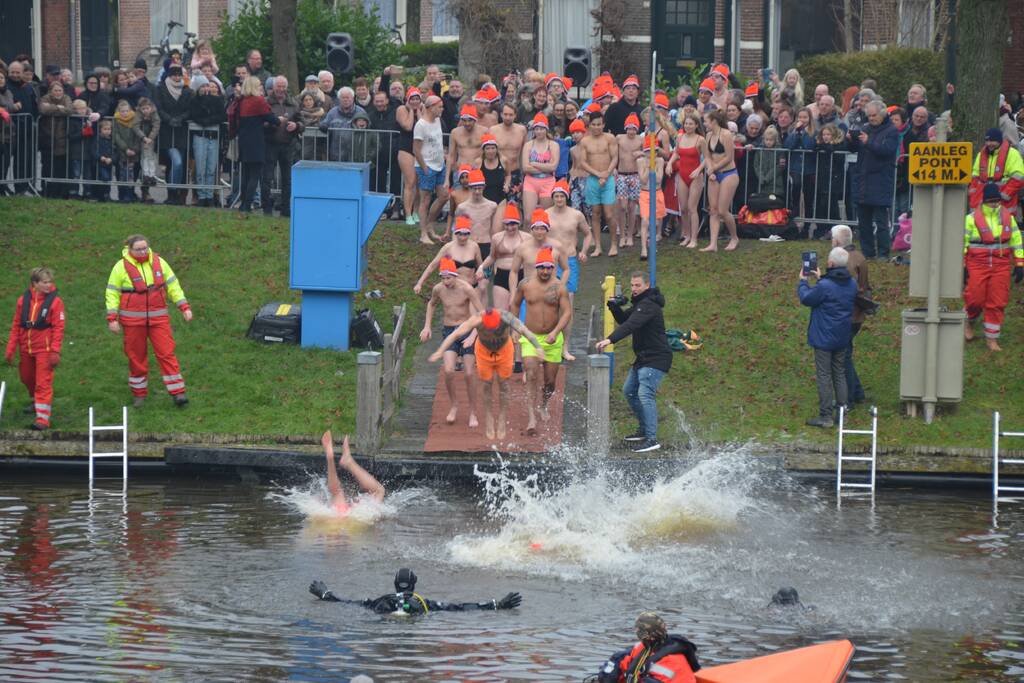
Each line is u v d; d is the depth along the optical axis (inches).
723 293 1358.3
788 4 2397.9
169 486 1063.6
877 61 2066.9
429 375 1256.2
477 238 1288.1
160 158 1558.8
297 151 1549.0
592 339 1195.3
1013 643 731.4
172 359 1160.2
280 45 1827.0
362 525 952.3
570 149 1476.4
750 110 1562.5
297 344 1286.9
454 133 1435.8
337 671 677.3
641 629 625.6
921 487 1083.3
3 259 1384.1
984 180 1245.1
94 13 2662.4
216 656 695.1
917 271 1149.1
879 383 1217.4
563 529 949.2
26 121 1533.0
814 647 653.3
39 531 922.1
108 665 681.0
